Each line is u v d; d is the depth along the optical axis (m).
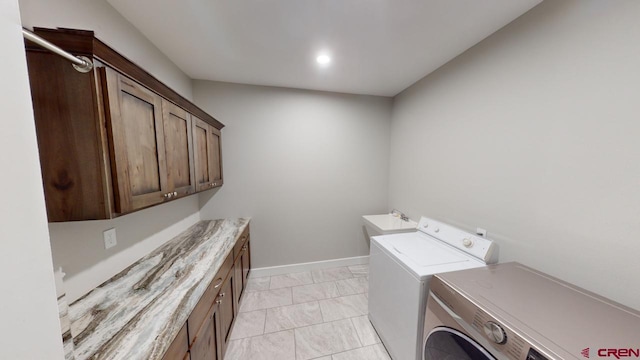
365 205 2.85
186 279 1.16
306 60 1.85
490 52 1.48
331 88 2.50
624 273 0.92
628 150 0.90
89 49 0.76
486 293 0.97
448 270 1.25
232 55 1.78
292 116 2.51
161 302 0.97
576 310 0.85
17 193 0.33
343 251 2.85
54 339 0.38
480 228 1.59
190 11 1.27
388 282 1.54
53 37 0.73
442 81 1.94
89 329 0.81
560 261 1.13
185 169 1.50
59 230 0.93
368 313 1.93
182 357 0.87
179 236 1.87
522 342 0.70
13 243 0.32
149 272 1.24
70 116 0.79
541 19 1.18
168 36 1.52
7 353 0.31
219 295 1.34
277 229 2.61
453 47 1.64
